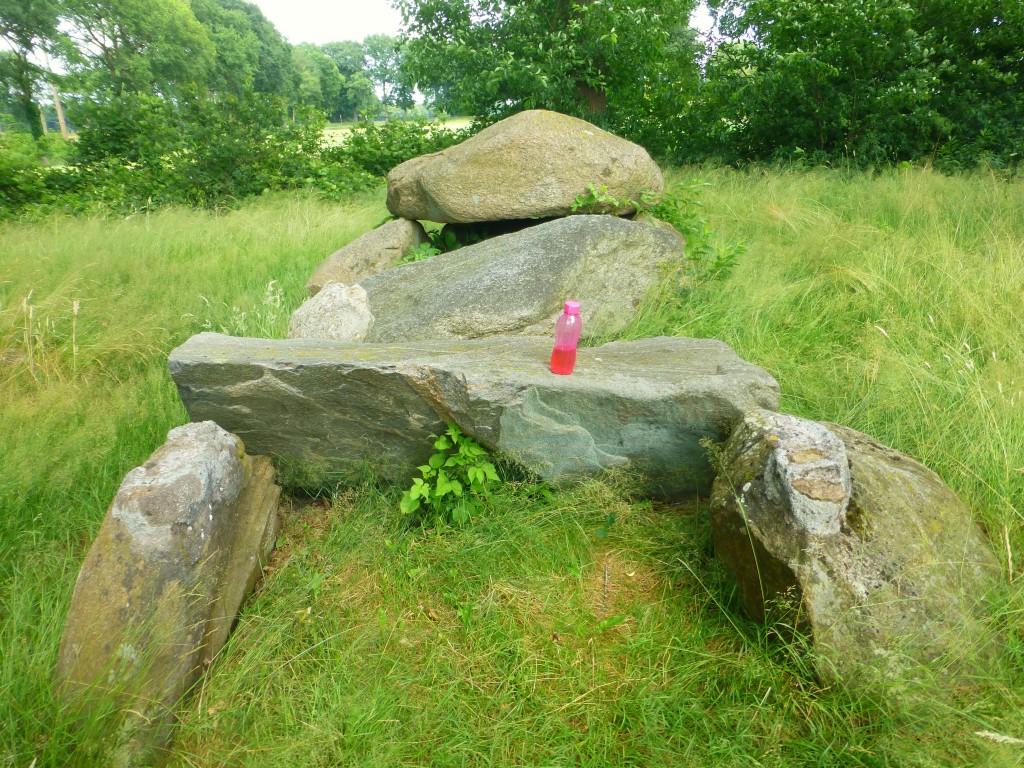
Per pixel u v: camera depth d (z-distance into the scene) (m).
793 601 2.22
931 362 3.90
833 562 2.20
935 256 5.15
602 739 2.13
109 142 11.48
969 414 3.30
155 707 2.10
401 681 2.35
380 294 4.91
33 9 21.03
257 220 8.45
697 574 2.72
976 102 10.22
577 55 11.41
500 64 11.15
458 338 4.25
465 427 3.03
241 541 2.79
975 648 2.13
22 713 2.07
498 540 2.92
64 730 2.02
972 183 7.72
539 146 5.51
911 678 2.05
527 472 3.16
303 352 3.23
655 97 12.20
